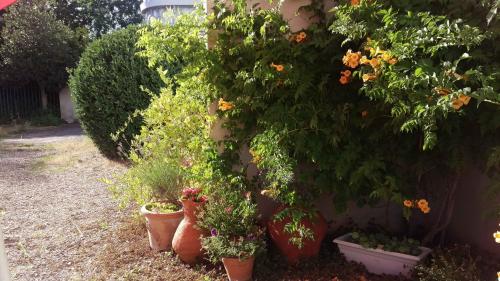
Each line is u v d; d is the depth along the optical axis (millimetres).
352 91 3436
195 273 3426
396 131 2963
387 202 3715
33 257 4000
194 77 3844
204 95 3908
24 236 4570
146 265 3627
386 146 3270
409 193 3283
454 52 2697
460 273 2906
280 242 3492
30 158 9383
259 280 3264
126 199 4520
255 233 3424
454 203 3713
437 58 2764
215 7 3703
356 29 2967
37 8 16938
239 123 3795
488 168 2840
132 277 3422
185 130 4410
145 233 4340
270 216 3783
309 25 3721
